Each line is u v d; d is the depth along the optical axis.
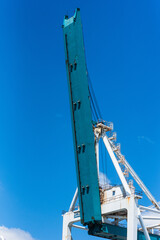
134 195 47.88
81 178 51.38
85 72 53.66
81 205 50.94
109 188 52.19
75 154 52.25
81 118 52.50
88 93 52.94
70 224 54.62
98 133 55.00
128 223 46.91
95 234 51.47
